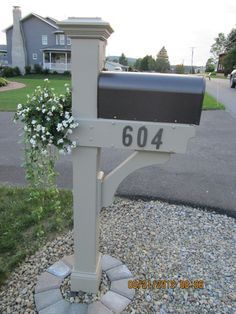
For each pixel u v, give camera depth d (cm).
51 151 177
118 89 150
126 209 302
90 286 191
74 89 154
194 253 235
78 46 148
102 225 272
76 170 170
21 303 187
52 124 154
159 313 180
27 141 164
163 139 155
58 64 3319
